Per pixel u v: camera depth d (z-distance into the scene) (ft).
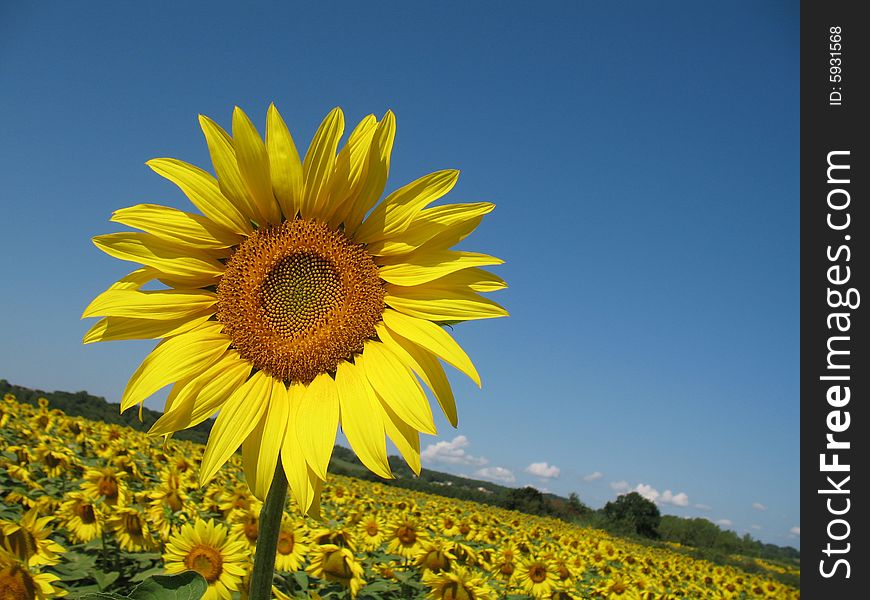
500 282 1.54
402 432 1.45
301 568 3.17
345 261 1.55
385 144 1.58
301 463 1.41
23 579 1.69
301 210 1.57
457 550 3.85
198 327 1.51
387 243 1.58
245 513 3.33
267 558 1.39
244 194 1.53
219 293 1.53
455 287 1.54
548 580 4.18
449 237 1.57
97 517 2.85
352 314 1.53
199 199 1.51
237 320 1.51
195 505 3.81
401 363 1.49
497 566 4.30
